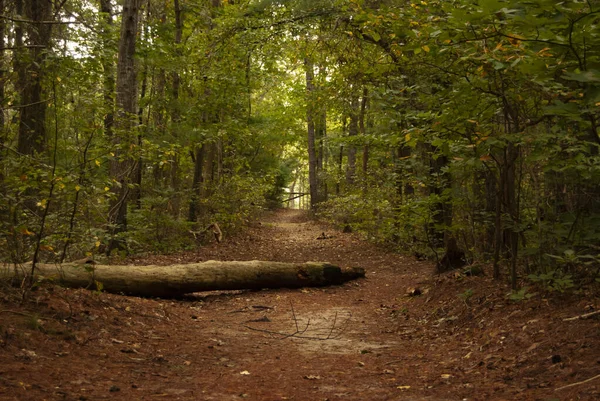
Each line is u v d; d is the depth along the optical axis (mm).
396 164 11375
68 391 3477
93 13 16375
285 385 4137
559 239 5547
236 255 14812
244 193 19344
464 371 4336
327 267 10258
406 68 7383
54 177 5473
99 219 8062
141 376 4113
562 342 4215
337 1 11062
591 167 4809
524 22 3730
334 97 13422
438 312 6828
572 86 4887
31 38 10648
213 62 15031
